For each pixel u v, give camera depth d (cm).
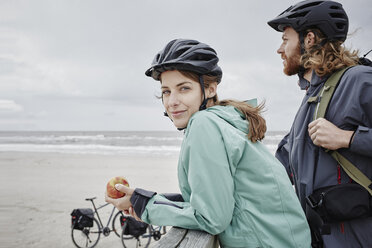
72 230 646
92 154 2598
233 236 118
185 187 127
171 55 133
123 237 631
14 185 1232
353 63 145
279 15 178
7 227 747
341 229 133
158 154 2616
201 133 116
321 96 145
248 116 131
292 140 168
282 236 116
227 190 111
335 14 151
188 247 105
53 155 2472
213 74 138
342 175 138
